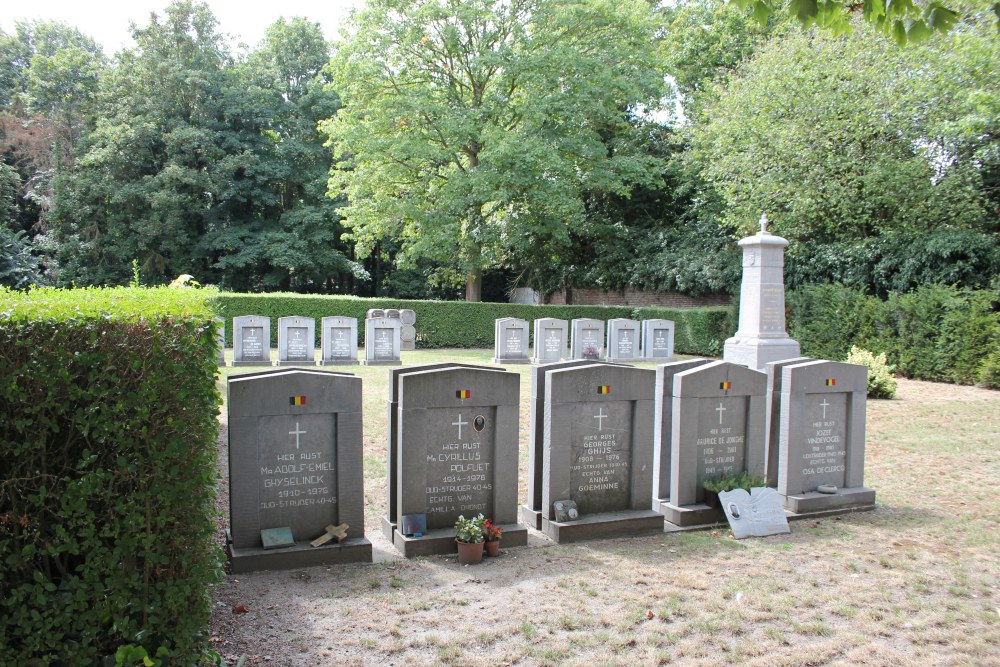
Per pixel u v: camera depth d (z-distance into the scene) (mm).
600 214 33656
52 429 3656
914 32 5562
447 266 38750
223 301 24250
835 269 21938
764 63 21875
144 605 3900
